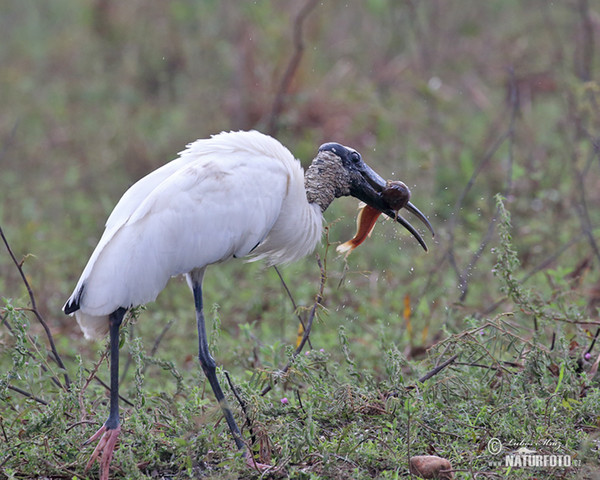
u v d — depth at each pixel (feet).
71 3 83.30
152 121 64.49
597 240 42.01
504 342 29.84
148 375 33.88
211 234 25.20
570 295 33.88
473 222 43.80
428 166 49.32
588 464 23.71
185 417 25.79
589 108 48.29
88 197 54.85
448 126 57.41
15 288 41.47
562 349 28.09
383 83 63.87
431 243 43.50
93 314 23.90
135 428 24.49
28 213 51.70
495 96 62.28
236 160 25.95
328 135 56.65
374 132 57.41
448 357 28.58
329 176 29.01
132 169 58.08
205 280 43.62
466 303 37.58
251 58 61.77
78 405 25.73
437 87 61.77
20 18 83.71
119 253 24.14
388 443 24.59
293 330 37.32
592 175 48.32
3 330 31.89
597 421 25.86
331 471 23.34
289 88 59.47
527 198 46.50
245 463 23.65
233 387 25.45
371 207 30.14
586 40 57.52
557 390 26.91
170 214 24.68
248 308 39.81
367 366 31.81
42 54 76.59
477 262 41.24
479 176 49.26
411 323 37.06
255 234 26.04
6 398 26.37
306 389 28.43
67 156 61.21
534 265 41.19
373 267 42.93
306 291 40.01
